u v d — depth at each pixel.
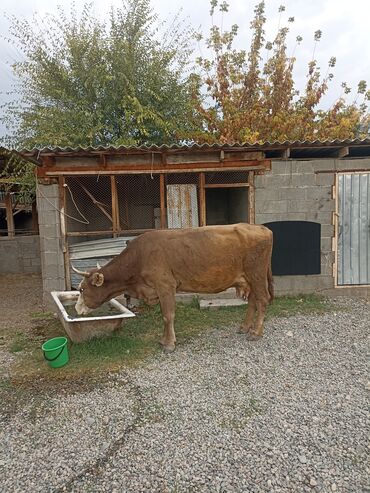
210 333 5.14
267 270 4.79
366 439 2.72
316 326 5.31
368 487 2.28
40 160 6.23
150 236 4.71
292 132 11.90
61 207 6.50
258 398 3.35
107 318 4.57
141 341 4.84
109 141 11.15
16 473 2.50
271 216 6.77
